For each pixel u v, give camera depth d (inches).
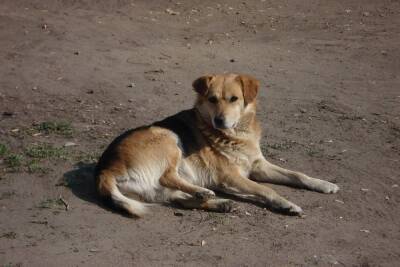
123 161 306.0
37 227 280.1
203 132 327.0
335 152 387.5
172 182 311.0
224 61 589.9
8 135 402.0
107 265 248.2
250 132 331.3
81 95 486.6
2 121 428.8
